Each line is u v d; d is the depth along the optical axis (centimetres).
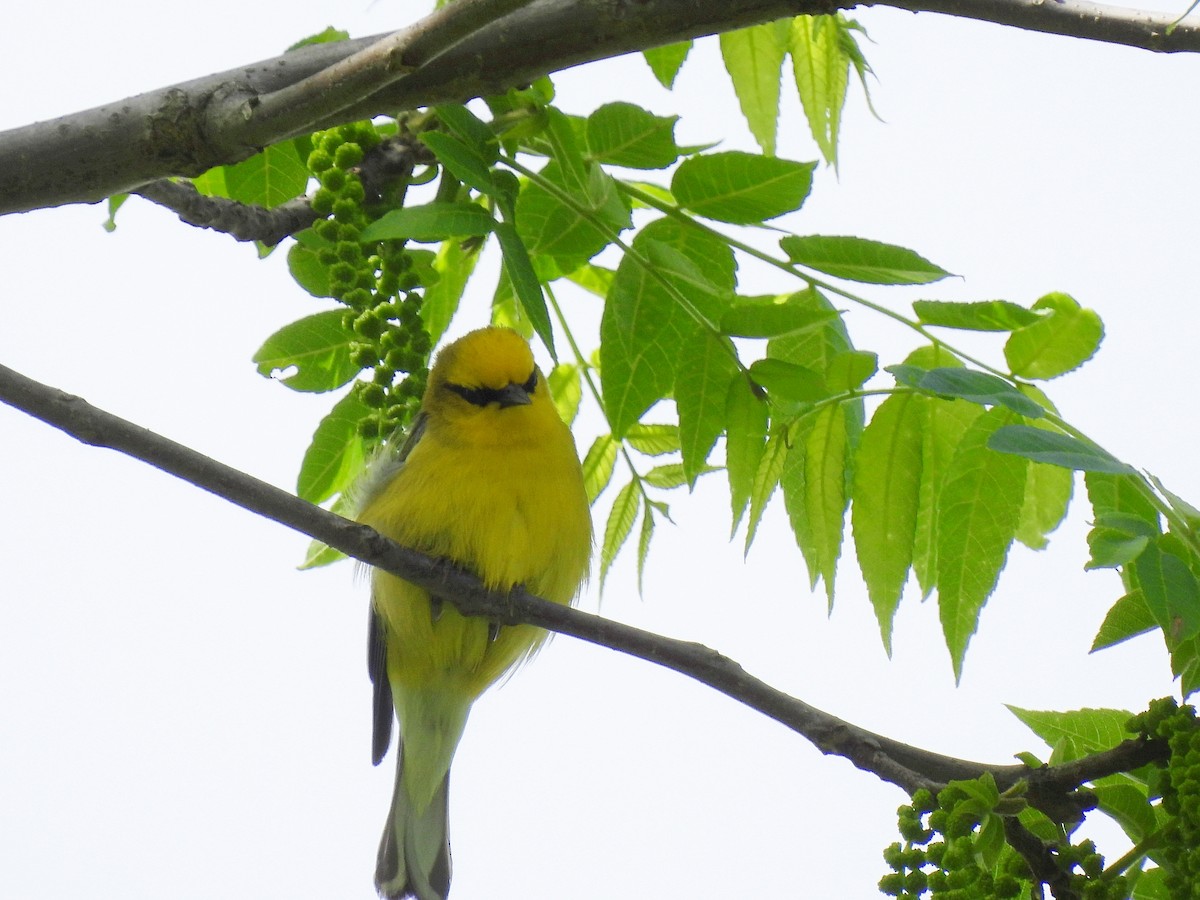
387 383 922
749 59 1059
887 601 902
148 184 897
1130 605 728
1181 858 693
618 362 949
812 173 942
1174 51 765
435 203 841
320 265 1020
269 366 1001
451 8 744
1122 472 702
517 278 827
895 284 904
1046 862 689
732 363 933
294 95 811
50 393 787
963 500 853
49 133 867
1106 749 789
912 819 684
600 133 951
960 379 735
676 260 923
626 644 847
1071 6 778
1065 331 877
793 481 944
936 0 795
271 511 862
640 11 851
